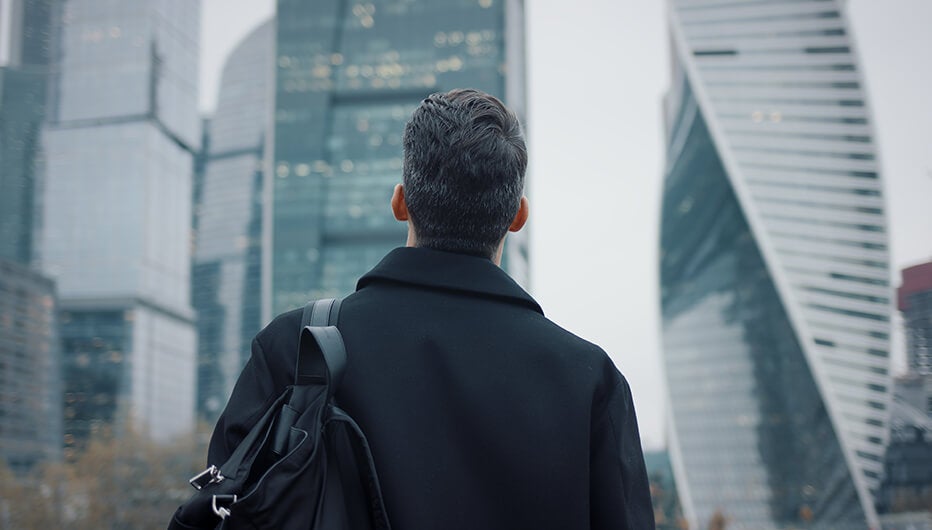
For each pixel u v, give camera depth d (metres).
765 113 133.62
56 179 151.75
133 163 153.12
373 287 1.35
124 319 146.88
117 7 159.00
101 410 140.38
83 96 155.12
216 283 195.00
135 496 107.12
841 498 114.75
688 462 135.00
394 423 1.20
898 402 114.31
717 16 139.00
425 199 1.33
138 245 149.00
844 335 121.38
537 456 1.21
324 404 1.16
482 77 157.62
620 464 1.27
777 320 127.69
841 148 130.00
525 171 1.39
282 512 1.08
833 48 134.12
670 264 151.62
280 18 163.00
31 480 105.00
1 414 107.62
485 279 1.32
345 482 1.16
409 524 1.16
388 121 156.75
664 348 144.50
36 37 155.75
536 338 1.29
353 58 160.25
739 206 133.62
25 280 115.94
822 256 125.81
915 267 120.06
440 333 1.27
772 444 124.62
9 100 152.12
